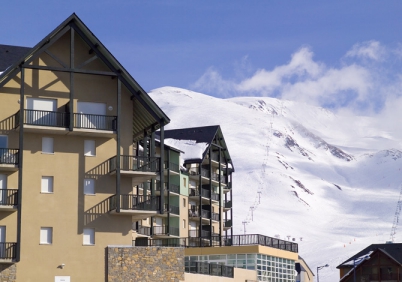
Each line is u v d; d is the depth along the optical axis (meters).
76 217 57.88
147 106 60.22
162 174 60.12
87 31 57.69
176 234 104.56
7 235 55.31
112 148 59.78
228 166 123.31
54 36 57.25
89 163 58.94
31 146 57.50
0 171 56.22
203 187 116.12
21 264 55.72
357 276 110.88
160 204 59.75
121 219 59.12
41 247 56.56
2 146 56.62
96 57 58.72
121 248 58.47
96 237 58.12
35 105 57.81
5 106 56.88
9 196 55.66
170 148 105.38
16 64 56.00
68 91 58.78
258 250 80.75
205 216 112.06
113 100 60.25
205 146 113.69
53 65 58.22
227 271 72.06
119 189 58.12
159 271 59.06
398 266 108.00
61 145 58.41
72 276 57.00
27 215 56.53
